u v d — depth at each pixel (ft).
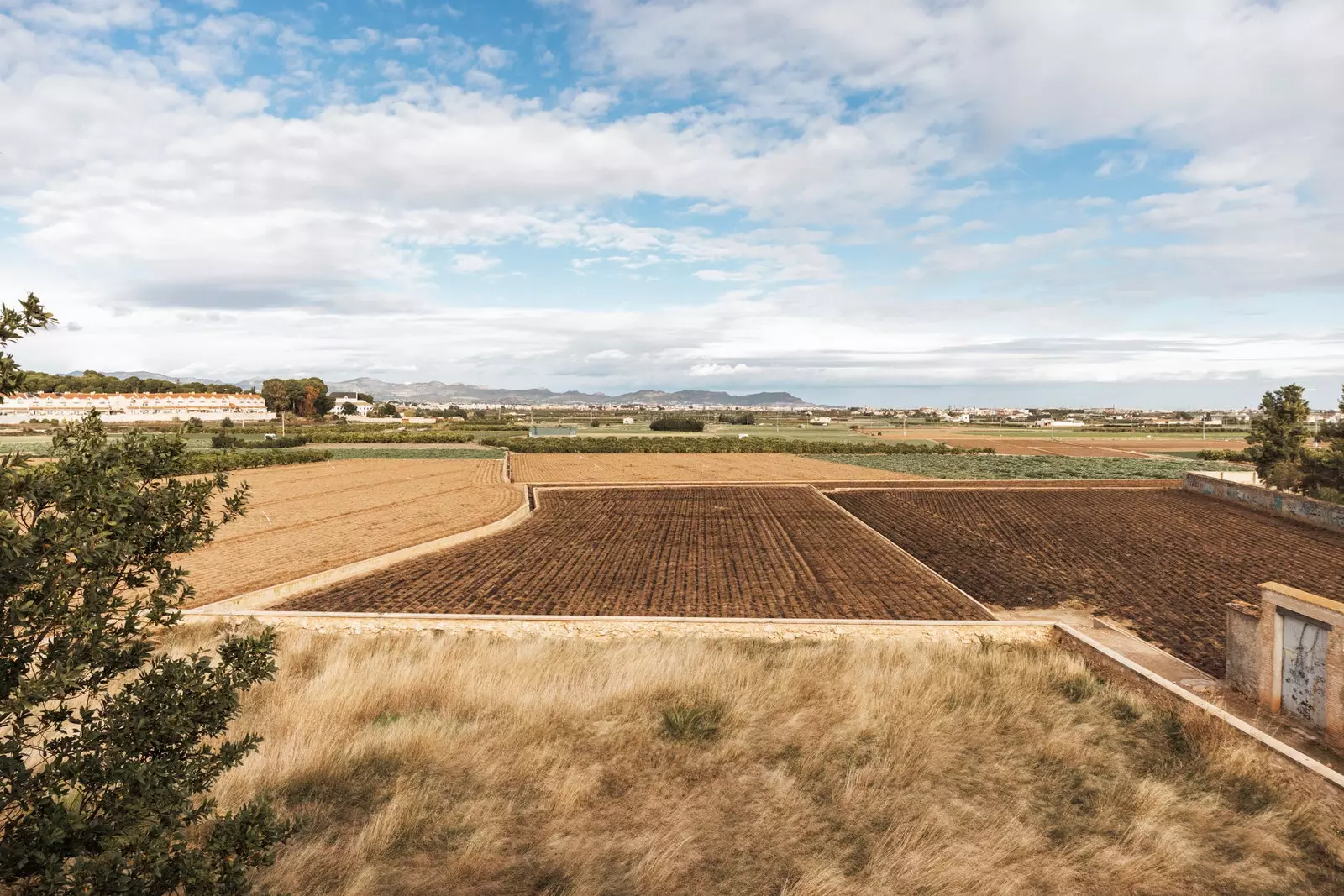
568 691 36.45
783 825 24.79
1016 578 76.95
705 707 34.65
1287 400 136.98
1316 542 91.61
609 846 23.22
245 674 16.58
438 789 26.81
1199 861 23.02
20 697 12.14
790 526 111.86
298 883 20.57
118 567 15.16
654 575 77.46
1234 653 41.96
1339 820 25.09
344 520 114.93
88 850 14.06
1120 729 33.40
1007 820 24.98
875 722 32.78
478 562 84.94
